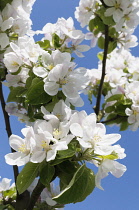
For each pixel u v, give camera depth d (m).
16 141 0.60
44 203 0.75
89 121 0.60
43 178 0.59
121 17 0.86
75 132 0.60
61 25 0.72
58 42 0.70
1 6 0.73
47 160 0.58
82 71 0.64
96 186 0.60
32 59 0.66
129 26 0.87
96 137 0.60
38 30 0.74
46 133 0.59
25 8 0.76
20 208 0.73
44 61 0.64
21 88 0.72
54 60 0.64
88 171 0.60
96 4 0.90
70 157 0.60
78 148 0.60
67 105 0.64
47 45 0.72
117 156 0.61
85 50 0.76
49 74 0.63
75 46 0.76
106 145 0.60
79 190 0.58
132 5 0.86
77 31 0.72
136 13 0.89
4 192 0.78
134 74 0.96
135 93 0.84
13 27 0.74
